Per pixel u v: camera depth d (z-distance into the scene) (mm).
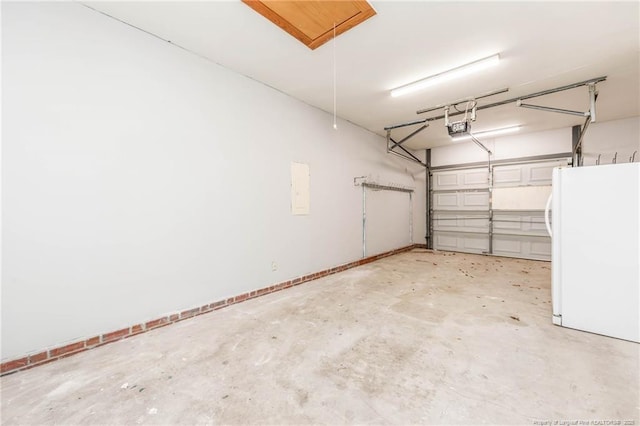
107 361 1879
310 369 1761
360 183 5109
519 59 2852
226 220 2971
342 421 1325
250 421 1330
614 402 1438
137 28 2318
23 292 1813
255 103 3268
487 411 1381
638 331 2078
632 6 2084
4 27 1750
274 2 2010
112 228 2188
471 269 4660
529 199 5562
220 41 2520
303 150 3918
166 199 2502
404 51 2691
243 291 3131
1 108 1738
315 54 2740
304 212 3918
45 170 1892
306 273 3953
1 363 1729
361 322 2490
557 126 5129
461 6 2090
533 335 2215
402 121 4859
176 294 2566
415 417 1346
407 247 6730
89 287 2076
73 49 2002
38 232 1867
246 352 1976
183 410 1402
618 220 2145
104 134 2145
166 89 2504
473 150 6285
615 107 4164
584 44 2590
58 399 1491
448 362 1829
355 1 2002
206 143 2797
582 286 2283
